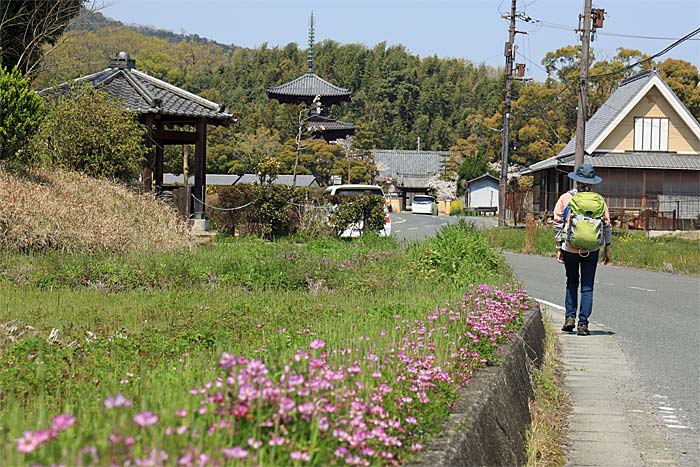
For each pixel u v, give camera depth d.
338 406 3.63
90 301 9.90
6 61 22.67
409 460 3.62
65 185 16.67
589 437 6.20
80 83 20.45
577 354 9.11
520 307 8.66
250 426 3.23
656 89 38.78
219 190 22.59
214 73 104.62
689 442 6.07
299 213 22.94
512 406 5.52
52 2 23.17
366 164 64.25
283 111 66.69
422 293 11.25
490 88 112.50
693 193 38.62
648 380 7.93
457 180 79.31
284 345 5.32
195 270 12.34
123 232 14.58
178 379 4.55
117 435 2.75
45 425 3.64
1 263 11.79
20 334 7.38
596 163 37.69
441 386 4.63
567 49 63.94
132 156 19.42
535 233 29.77
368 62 118.31
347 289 12.10
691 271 19.31
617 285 16.16
